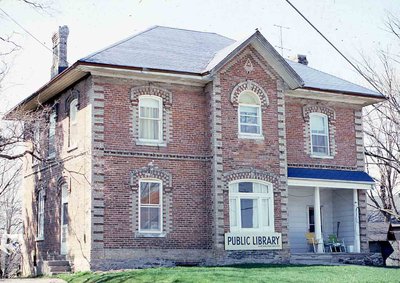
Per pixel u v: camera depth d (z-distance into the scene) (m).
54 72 33.50
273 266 25.45
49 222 31.14
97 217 25.98
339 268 24.34
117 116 27.20
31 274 33.12
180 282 20.14
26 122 29.34
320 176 31.12
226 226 27.67
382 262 31.94
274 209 28.95
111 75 27.23
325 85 32.38
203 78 28.28
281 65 29.84
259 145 29.16
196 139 28.66
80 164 27.62
